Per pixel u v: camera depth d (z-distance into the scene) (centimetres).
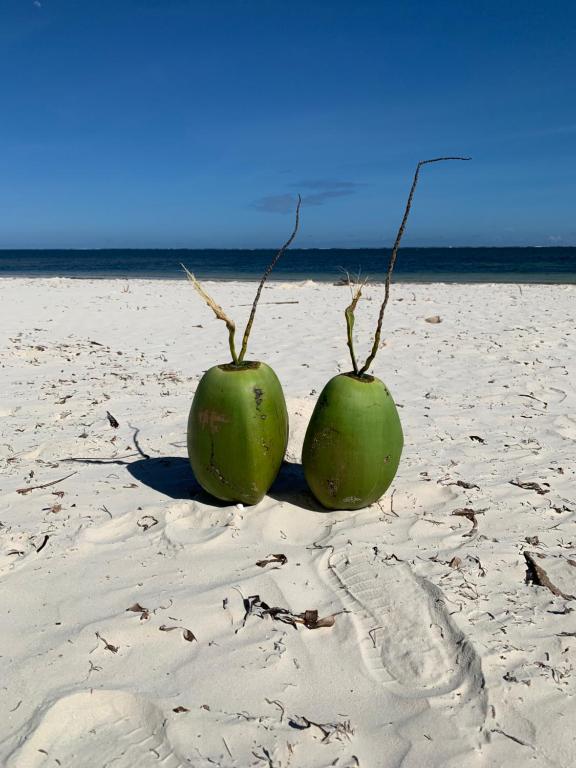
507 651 68
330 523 98
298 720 60
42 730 58
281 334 295
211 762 55
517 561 87
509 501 107
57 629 72
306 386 192
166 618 74
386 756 56
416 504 106
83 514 101
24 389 185
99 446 135
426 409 169
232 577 83
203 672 66
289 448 126
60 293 483
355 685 65
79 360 230
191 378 202
